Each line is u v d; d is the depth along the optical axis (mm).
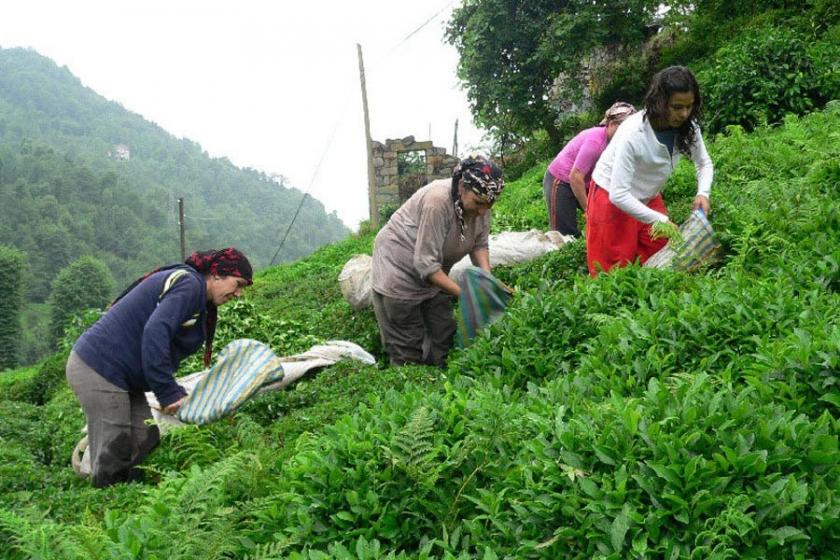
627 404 3330
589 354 4547
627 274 5379
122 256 141000
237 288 5285
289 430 5094
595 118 20688
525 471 3143
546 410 3645
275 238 174500
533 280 6859
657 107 5449
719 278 5500
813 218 5742
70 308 77938
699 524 2785
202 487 3393
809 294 4480
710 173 6062
